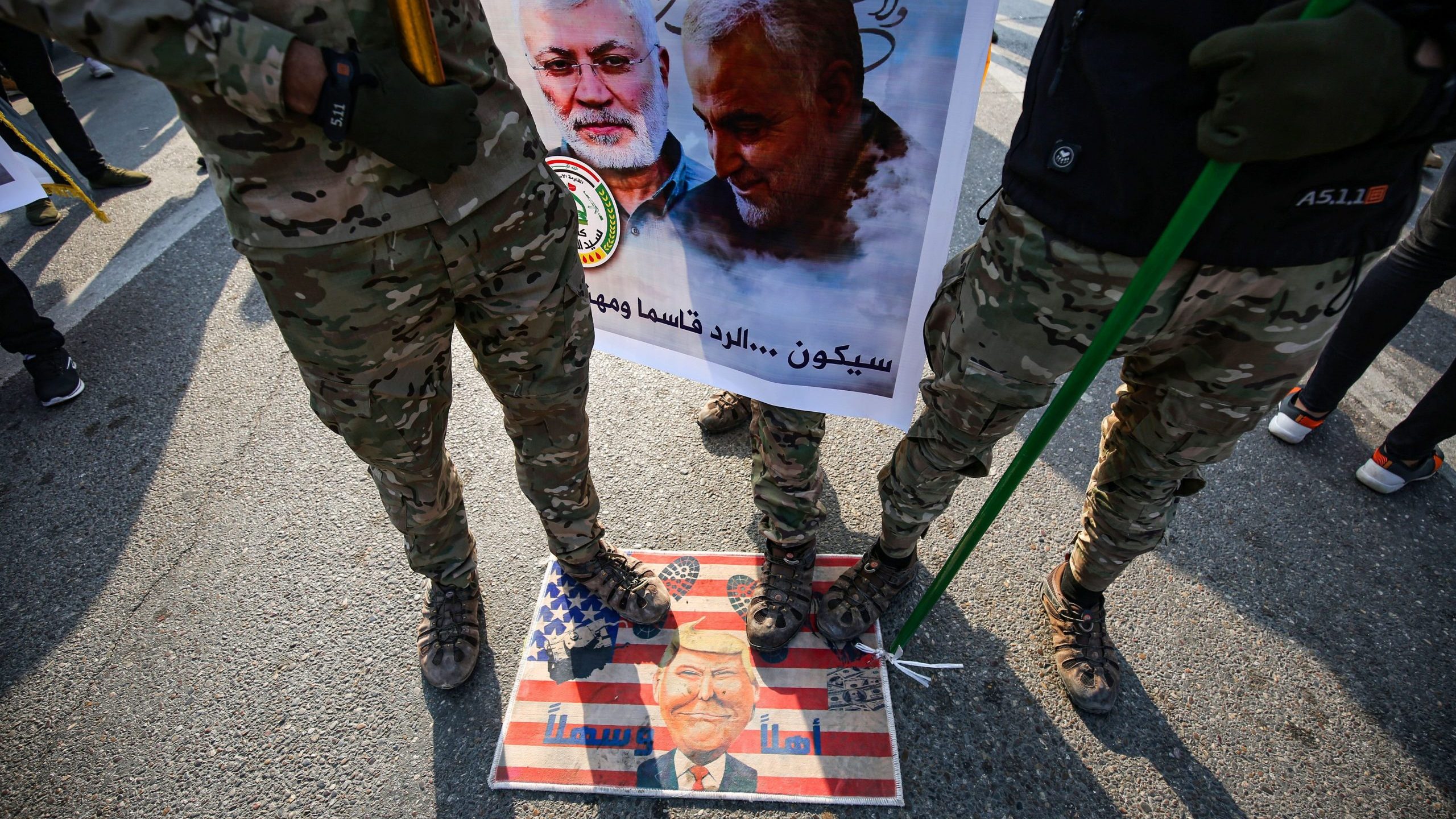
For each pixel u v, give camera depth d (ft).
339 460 7.54
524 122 3.77
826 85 4.04
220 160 3.09
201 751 5.41
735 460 7.43
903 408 5.14
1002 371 3.80
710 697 5.57
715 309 5.28
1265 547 6.57
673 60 4.38
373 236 3.36
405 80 2.97
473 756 5.33
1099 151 3.05
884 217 4.38
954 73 3.75
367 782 5.22
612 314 5.90
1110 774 5.17
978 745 5.32
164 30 2.61
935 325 4.27
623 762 5.23
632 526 6.83
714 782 5.11
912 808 5.01
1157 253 2.82
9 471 7.51
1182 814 4.99
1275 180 2.82
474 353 4.46
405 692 5.69
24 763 5.38
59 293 9.95
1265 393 3.59
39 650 6.05
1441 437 6.44
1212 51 2.47
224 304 9.64
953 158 4.00
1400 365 8.44
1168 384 3.90
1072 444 7.57
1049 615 5.91
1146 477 4.41
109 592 6.44
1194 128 2.82
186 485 7.32
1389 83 2.37
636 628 6.01
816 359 5.13
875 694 5.57
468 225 3.61
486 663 5.86
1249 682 5.66
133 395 8.33
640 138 4.82
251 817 5.08
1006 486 4.05
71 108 11.39
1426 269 5.89
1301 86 2.35
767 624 5.71
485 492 7.18
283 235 3.22
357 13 2.97
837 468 7.36
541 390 4.50
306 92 2.78
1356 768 5.18
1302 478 7.18
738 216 4.78
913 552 5.71
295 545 6.75
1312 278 3.13
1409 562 6.47
